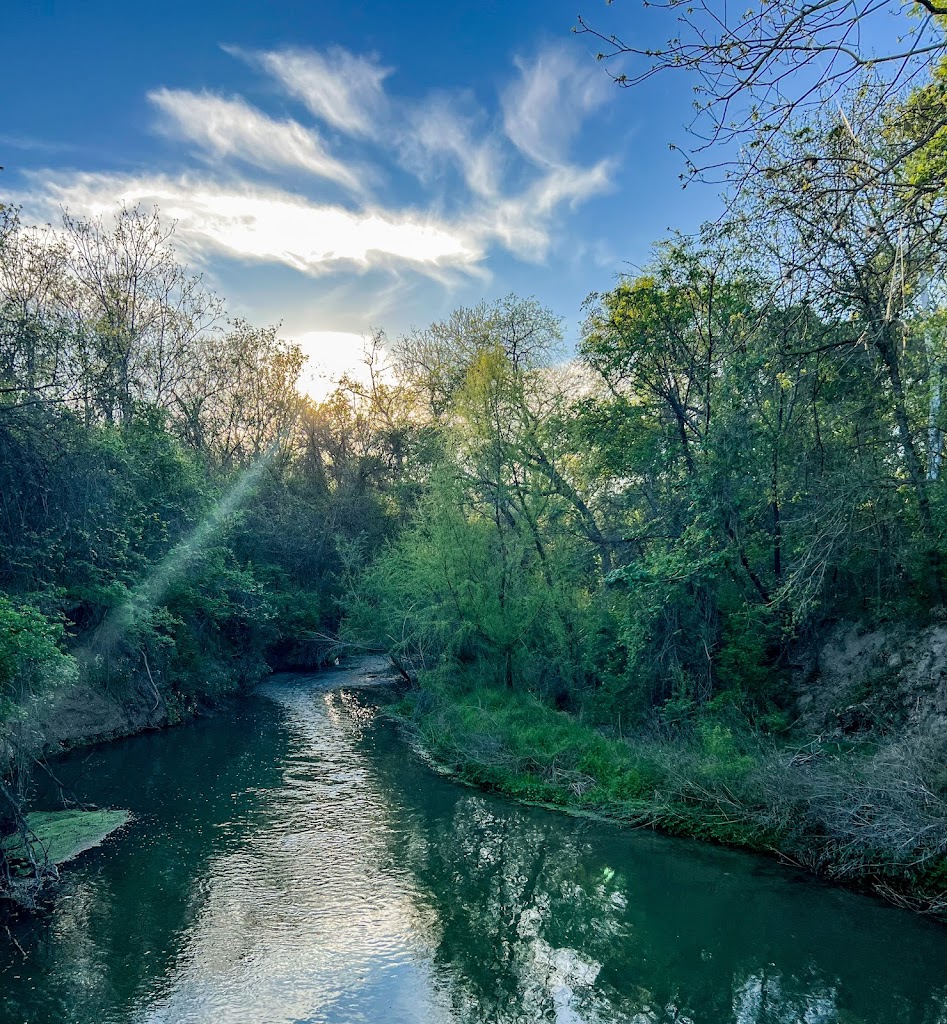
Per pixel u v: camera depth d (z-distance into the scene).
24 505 16.78
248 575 25.89
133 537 21.17
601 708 19.69
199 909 10.48
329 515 41.16
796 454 16.84
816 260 9.38
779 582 16.89
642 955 9.25
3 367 16.72
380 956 9.29
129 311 28.36
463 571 23.09
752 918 10.04
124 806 14.82
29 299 22.39
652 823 13.72
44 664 11.65
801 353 12.05
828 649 16.77
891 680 14.66
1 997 8.36
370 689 30.55
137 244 29.09
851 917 9.93
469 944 9.59
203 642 26.19
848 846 11.06
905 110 7.40
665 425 21.66
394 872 11.83
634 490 22.84
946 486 15.30
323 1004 8.28
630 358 20.91
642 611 18.11
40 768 17.19
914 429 15.45
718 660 18.06
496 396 23.02
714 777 13.56
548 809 14.92
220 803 15.17
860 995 8.20
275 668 36.41
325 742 20.77
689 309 19.45
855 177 7.34
